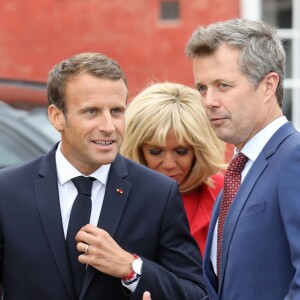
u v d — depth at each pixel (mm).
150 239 7770
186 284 7734
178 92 9328
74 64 7492
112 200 7754
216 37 6902
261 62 6867
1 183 7848
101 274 7562
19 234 7652
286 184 6668
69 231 7629
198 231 9500
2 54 20312
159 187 7918
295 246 6461
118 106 7484
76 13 20141
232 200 7188
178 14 19875
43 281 7559
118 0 20047
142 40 20000
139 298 7484
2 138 11781
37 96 13117
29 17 20234
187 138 9117
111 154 7492
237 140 7062
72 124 7496
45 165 7887
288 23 20359
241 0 19719
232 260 6848
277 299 6664
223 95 6902
